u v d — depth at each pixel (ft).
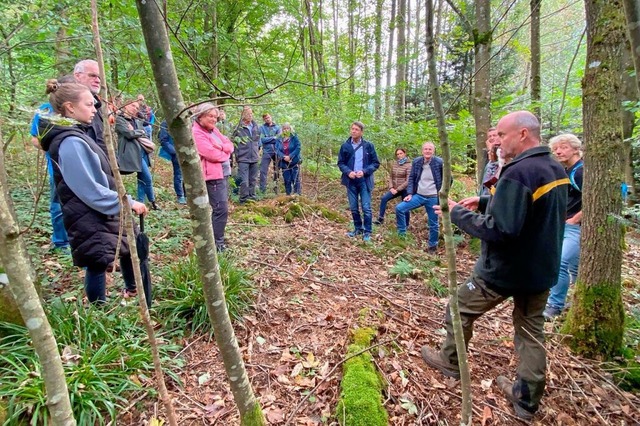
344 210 25.09
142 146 15.64
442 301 12.52
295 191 27.04
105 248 7.43
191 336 8.80
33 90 10.52
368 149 18.17
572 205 11.57
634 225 8.58
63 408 3.60
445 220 5.28
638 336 10.45
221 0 22.02
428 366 8.83
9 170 8.83
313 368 8.30
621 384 8.64
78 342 7.24
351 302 11.45
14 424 5.61
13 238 3.14
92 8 3.65
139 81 14.10
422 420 7.28
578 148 11.51
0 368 6.33
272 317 10.09
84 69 9.34
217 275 4.78
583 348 9.56
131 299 9.11
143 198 17.31
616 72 8.74
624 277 14.83
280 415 7.02
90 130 9.14
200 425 6.61
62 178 7.10
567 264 11.39
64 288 9.41
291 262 13.91
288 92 20.29
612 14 8.52
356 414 6.72
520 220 6.43
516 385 7.63
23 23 8.85
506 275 7.01
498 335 10.50
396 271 14.29
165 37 3.76
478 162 18.99
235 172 23.56
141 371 7.30
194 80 13.64
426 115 32.32
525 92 24.52
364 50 37.58
